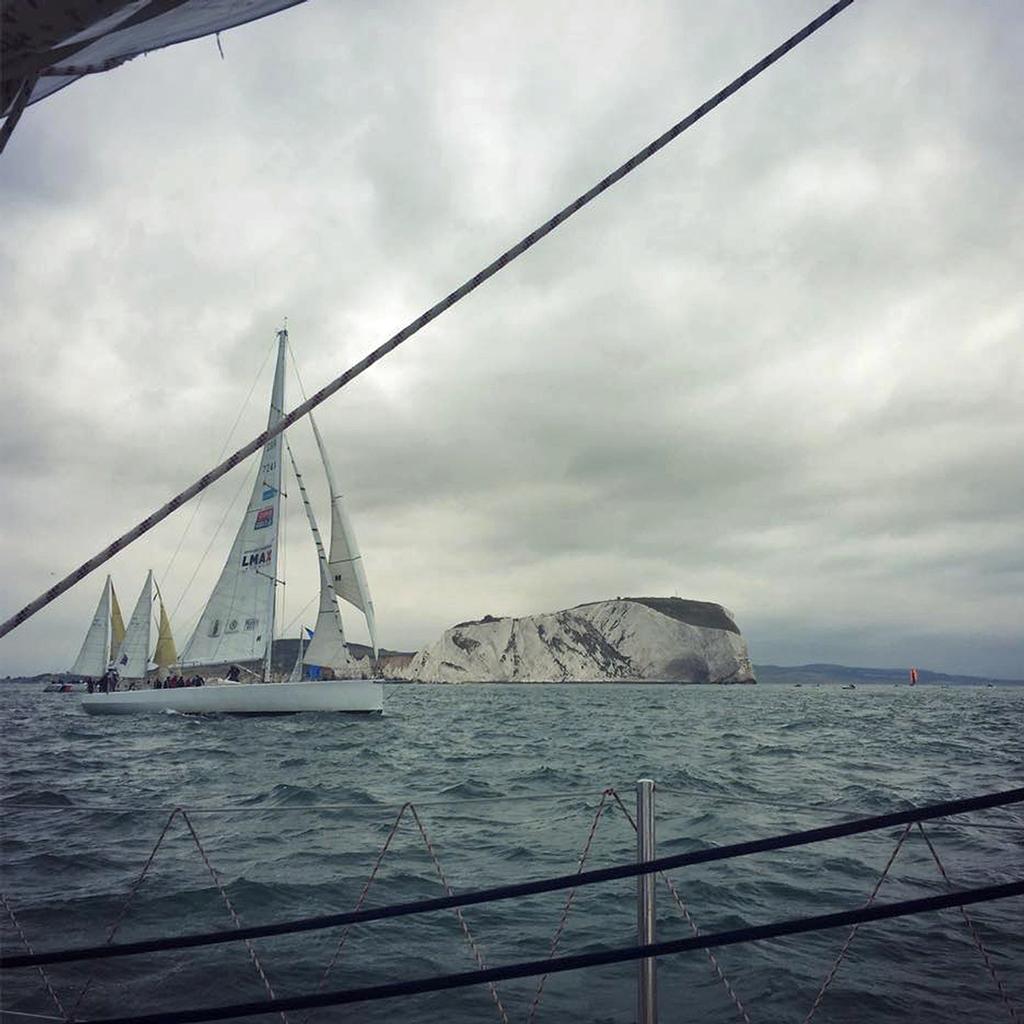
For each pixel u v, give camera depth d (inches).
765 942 255.1
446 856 365.4
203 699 1395.2
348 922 115.3
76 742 1093.8
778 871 335.9
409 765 798.5
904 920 275.4
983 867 341.7
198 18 79.6
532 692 5078.7
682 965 239.9
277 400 1612.9
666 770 716.0
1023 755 921.5
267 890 311.9
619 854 368.2
